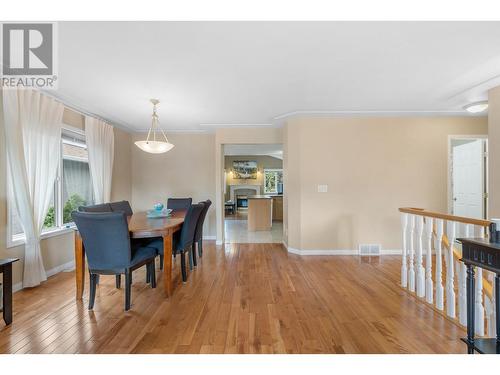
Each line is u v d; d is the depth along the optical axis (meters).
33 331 2.17
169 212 4.15
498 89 3.20
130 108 4.06
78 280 2.78
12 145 2.90
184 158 6.05
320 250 4.67
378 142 4.66
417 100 3.78
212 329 2.21
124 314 2.46
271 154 11.24
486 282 2.20
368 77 2.96
